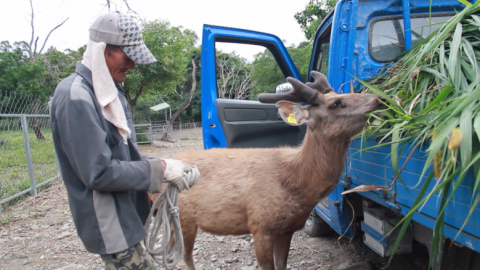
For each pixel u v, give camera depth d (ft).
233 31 15.14
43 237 15.10
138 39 5.81
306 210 8.98
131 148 6.77
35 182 23.09
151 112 99.14
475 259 6.35
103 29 5.61
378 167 7.86
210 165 10.11
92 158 5.04
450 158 5.26
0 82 51.39
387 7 10.50
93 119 5.20
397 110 7.39
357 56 10.39
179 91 113.29
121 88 6.79
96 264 12.43
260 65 49.29
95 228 5.47
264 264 9.12
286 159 9.35
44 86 55.83
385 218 8.48
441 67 7.38
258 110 15.34
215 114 14.65
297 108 8.65
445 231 5.90
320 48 15.35
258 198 9.02
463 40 7.51
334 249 12.75
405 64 8.76
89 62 5.73
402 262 11.16
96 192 5.47
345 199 10.24
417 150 6.31
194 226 10.24
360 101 8.10
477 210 5.01
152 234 6.47
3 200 18.42
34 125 25.41
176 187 6.33
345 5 10.43
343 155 8.63
